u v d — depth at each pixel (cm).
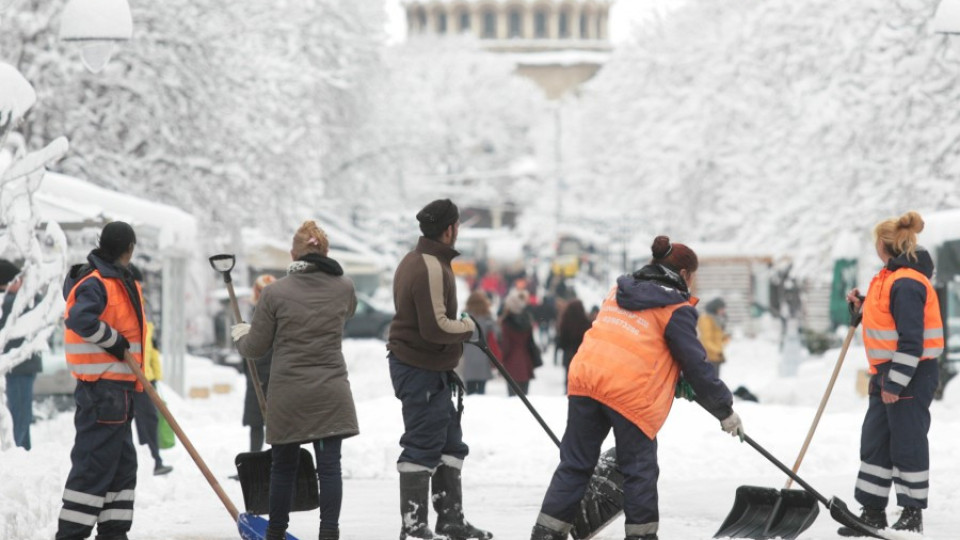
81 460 1783
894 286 1961
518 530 2055
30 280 2512
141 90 6944
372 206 14600
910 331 1941
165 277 4969
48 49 6562
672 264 1678
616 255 17238
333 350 1766
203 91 7350
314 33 11838
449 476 1895
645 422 1623
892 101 7344
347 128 13575
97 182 6938
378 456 3081
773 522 1794
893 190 7594
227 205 8138
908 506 1978
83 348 1778
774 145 10638
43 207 4197
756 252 10981
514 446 3191
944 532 1989
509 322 4762
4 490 1977
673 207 13200
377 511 2344
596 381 1623
